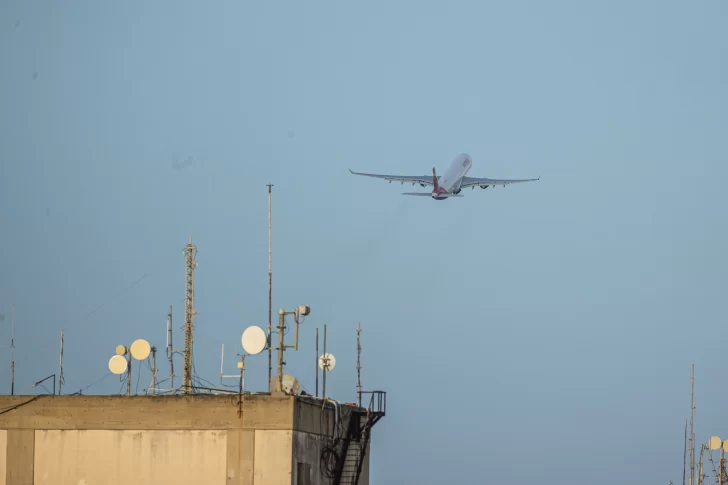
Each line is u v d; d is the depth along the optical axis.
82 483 184.25
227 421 181.50
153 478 182.62
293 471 179.25
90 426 185.38
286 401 180.25
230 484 179.88
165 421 183.38
